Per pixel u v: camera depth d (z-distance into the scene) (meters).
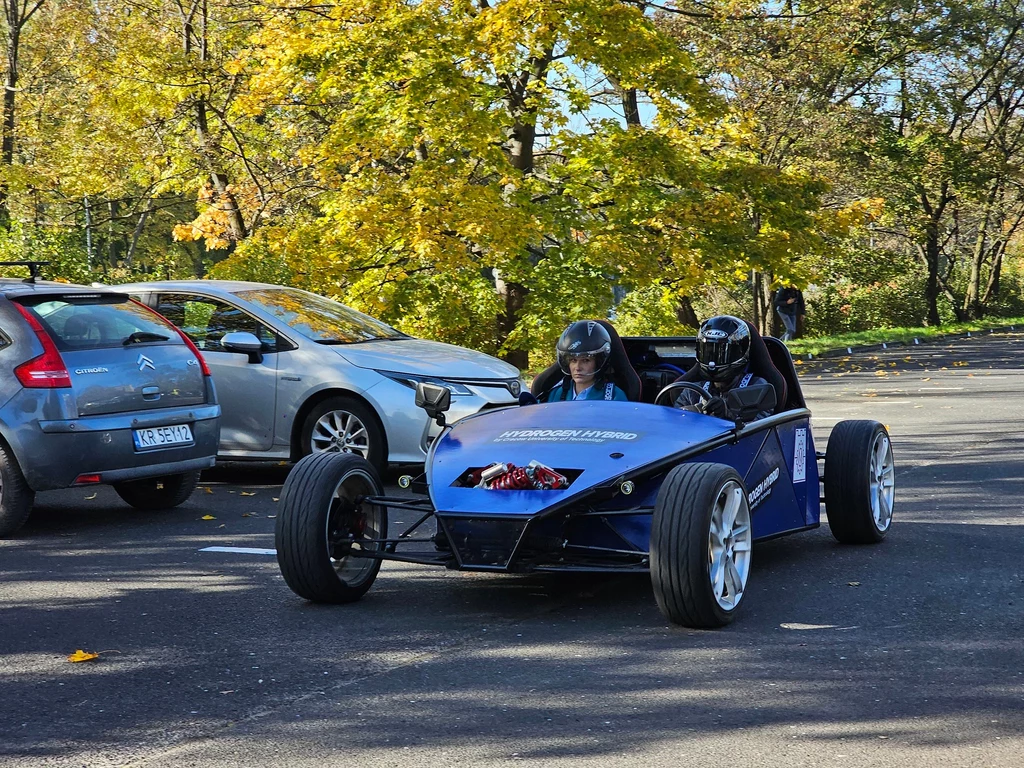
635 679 4.60
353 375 9.95
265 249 20.42
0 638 5.46
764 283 38.69
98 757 3.88
